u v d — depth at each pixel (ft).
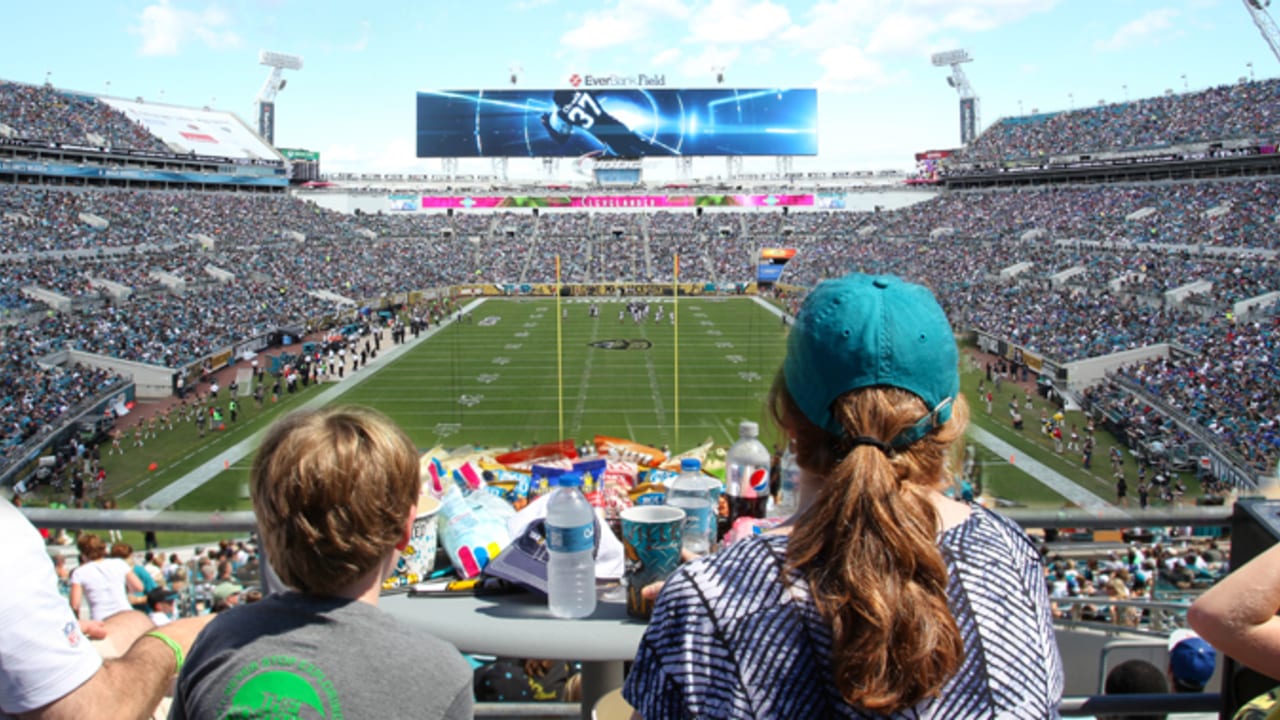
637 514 6.20
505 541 7.41
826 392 4.14
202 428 69.15
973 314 103.96
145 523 8.59
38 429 61.93
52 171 152.66
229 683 4.70
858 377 4.05
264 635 4.84
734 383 85.66
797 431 4.50
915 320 4.12
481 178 219.82
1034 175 185.98
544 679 10.62
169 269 126.82
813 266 160.86
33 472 57.26
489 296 168.86
